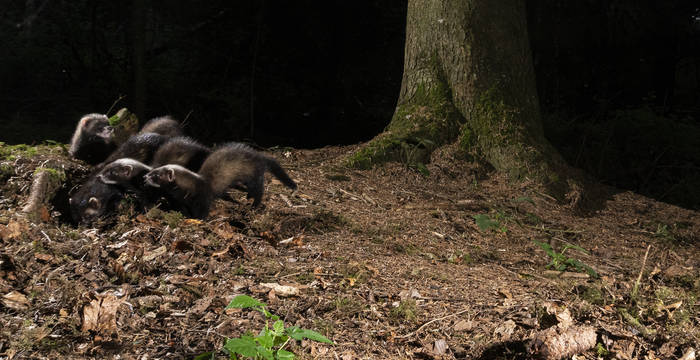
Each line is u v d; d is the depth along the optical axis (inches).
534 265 227.0
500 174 326.0
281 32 643.5
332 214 248.8
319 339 125.0
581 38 628.7
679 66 812.0
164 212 213.0
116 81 597.0
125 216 201.8
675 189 478.6
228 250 187.9
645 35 639.1
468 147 334.0
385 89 676.1
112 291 153.0
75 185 228.2
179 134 283.1
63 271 160.9
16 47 642.8
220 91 616.1
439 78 349.7
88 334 134.3
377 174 316.5
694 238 299.6
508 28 344.5
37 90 623.2
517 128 333.1
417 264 207.9
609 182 480.7
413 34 358.9
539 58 653.9
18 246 169.8
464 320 159.2
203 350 133.3
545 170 320.5
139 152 240.4
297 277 176.9
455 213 276.1
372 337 147.6
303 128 662.5
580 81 665.6
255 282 169.2
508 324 155.7
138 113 551.5
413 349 144.2
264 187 267.0
